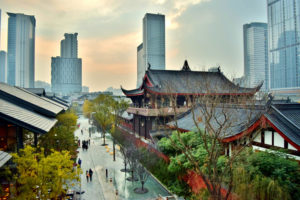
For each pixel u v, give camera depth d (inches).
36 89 2251.5
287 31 6264.8
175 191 1027.3
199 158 852.6
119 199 1050.7
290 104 884.6
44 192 629.9
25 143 1052.5
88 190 1160.2
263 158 704.4
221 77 2121.1
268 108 836.6
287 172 644.7
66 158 692.1
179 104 1841.8
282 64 6432.1
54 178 641.6
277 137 803.4
